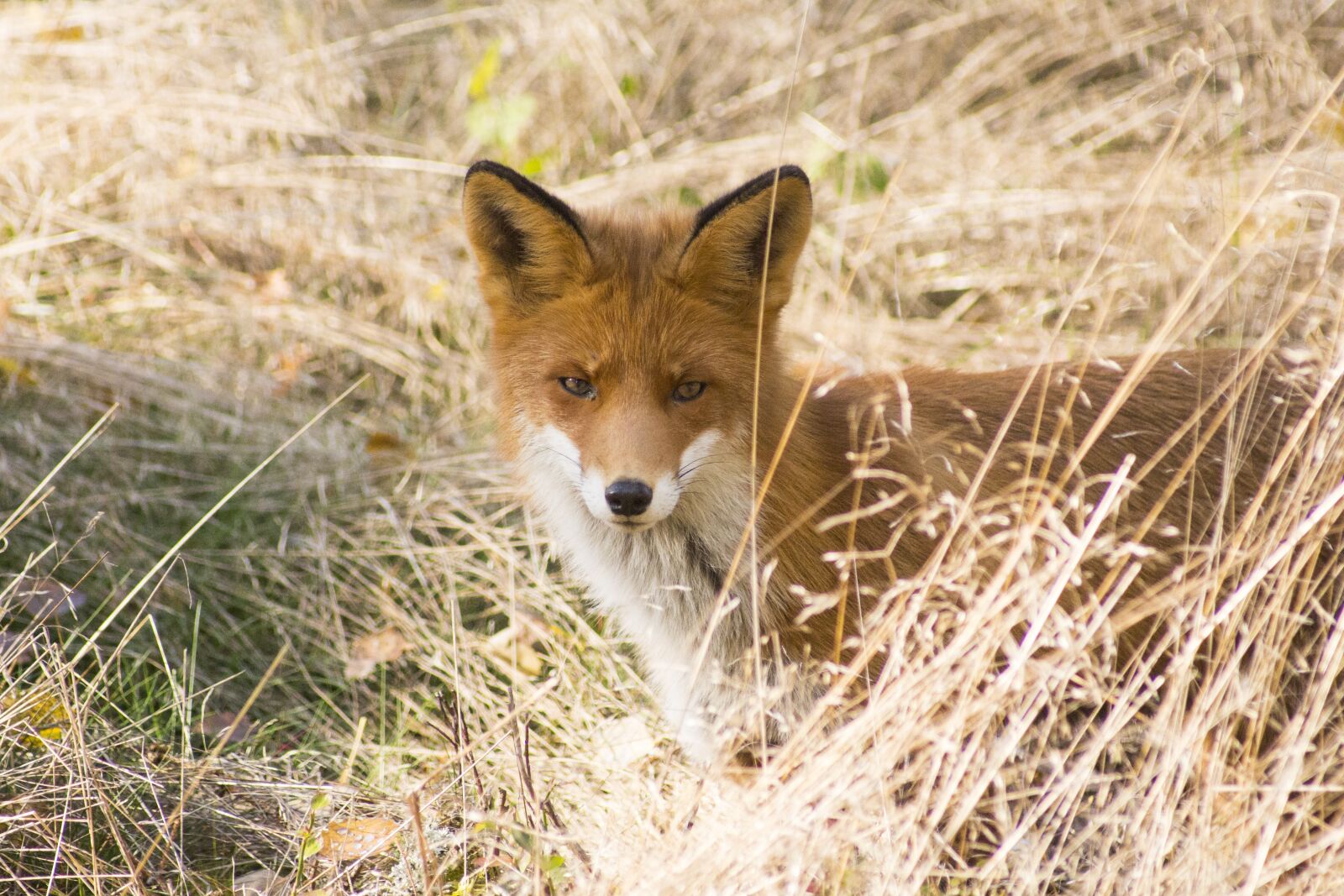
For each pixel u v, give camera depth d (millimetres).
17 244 11203
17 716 6555
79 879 6051
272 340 11320
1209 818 5297
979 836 6336
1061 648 5773
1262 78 11492
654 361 6344
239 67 13625
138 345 11008
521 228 6551
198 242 12250
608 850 6234
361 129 13984
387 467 10086
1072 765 6207
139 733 7203
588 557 7188
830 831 5258
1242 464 6484
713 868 5113
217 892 6176
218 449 9891
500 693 8211
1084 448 5902
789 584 6484
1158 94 12812
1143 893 5254
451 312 11758
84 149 12508
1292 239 9008
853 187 12844
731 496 6523
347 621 8844
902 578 6586
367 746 7676
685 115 14547
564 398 6551
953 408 7020
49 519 8414
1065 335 10438
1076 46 14188
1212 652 6371
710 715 6887
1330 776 6070
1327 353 6848
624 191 12773
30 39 13148
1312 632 6340
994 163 12750
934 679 5406
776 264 6578
